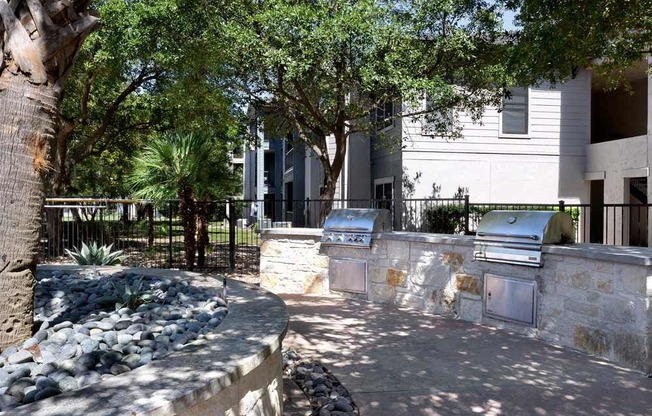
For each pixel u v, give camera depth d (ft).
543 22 22.98
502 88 35.06
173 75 44.29
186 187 33.01
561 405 11.73
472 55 30.25
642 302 13.80
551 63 24.11
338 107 32.12
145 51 31.73
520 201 46.03
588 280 15.56
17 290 9.49
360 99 32.71
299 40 26.02
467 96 33.14
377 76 26.35
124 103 50.37
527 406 11.69
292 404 11.71
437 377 13.58
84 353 9.07
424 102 40.45
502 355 15.47
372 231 23.50
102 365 8.42
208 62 32.22
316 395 12.35
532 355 15.44
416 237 21.75
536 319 17.34
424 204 43.75
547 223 17.13
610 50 24.66
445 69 32.71
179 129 41.70
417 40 29.73
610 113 55.98
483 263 19.39
